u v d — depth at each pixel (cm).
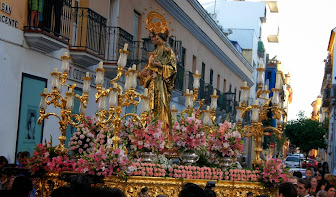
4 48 1134
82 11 1448
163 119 1110
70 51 1396
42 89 1291
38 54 1262
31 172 916
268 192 1019
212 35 2866
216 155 1039
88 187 541
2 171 819
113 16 1680
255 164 1054
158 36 1153
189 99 1193
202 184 948
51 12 1273
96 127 1023
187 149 1002
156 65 1130
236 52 3519
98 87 909
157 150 969
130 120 1009
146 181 888
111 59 1641
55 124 1366
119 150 866
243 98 1114
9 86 1157
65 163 920
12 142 1173
